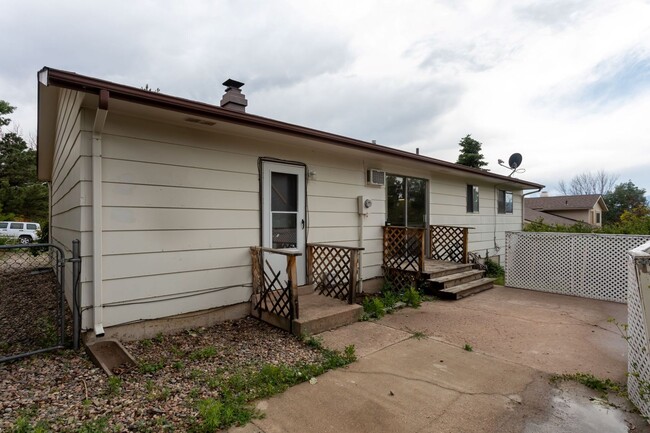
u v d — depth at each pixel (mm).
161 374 2969
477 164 19219
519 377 3037
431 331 4312
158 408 2416
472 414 2449
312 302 4910
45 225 12805
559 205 31125
